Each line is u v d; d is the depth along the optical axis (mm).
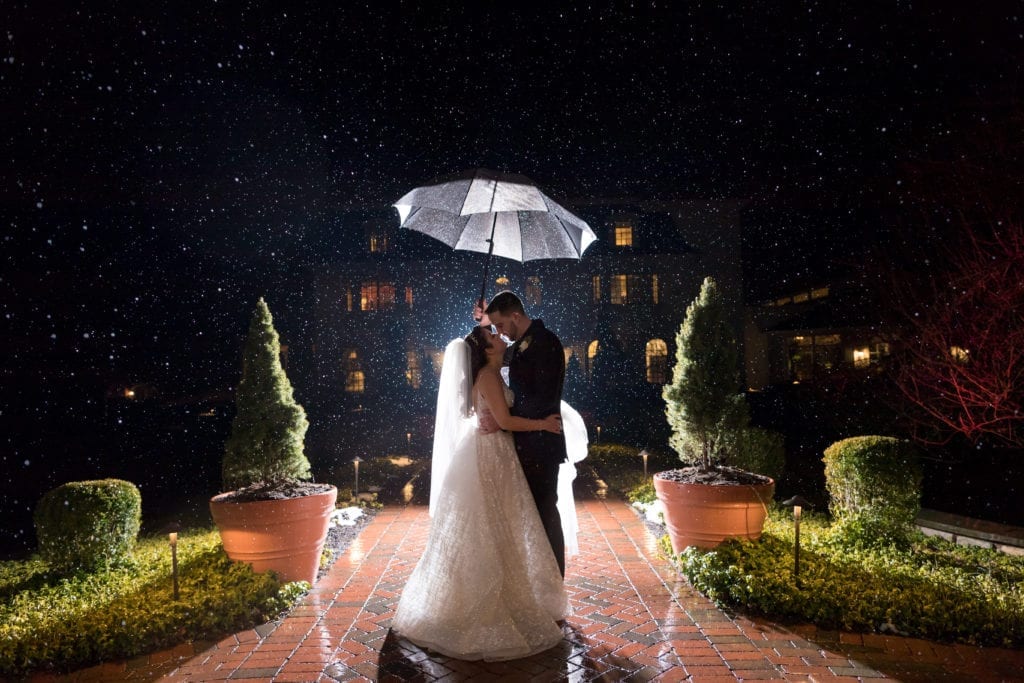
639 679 3393
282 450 5105
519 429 4020
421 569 4004
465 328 29438
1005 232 8852
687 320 5949
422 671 3514
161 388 24688
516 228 4828
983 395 8633
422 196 4348
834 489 6094
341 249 29750
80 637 3699
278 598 4473
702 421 5711
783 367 29453
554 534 4211
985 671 3447
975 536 5969
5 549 7434
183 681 3430
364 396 29578
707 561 4766
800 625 4066
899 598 4137
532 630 3781
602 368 28125
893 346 11586
